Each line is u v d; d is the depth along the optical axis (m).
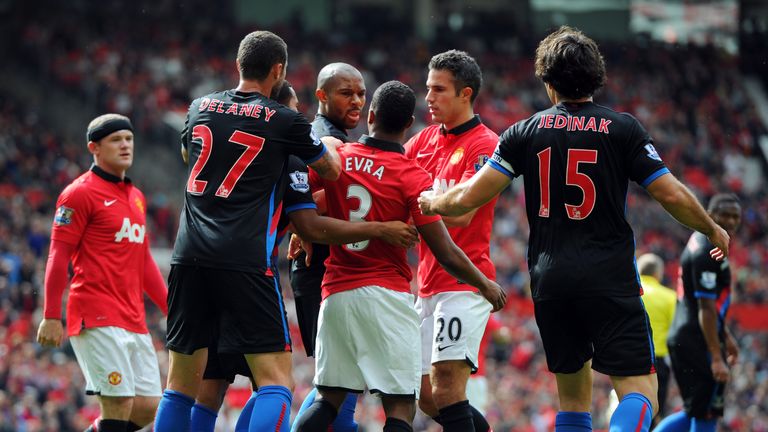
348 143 22.17
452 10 187.25
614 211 19.81
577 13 196.62
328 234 20.92
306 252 23.33
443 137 24.30
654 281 36.34
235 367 22.19
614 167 19.75
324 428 21.31
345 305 21.42
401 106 21.53
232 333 20.33
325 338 21.73
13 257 77.00
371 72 161.75
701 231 19.81
